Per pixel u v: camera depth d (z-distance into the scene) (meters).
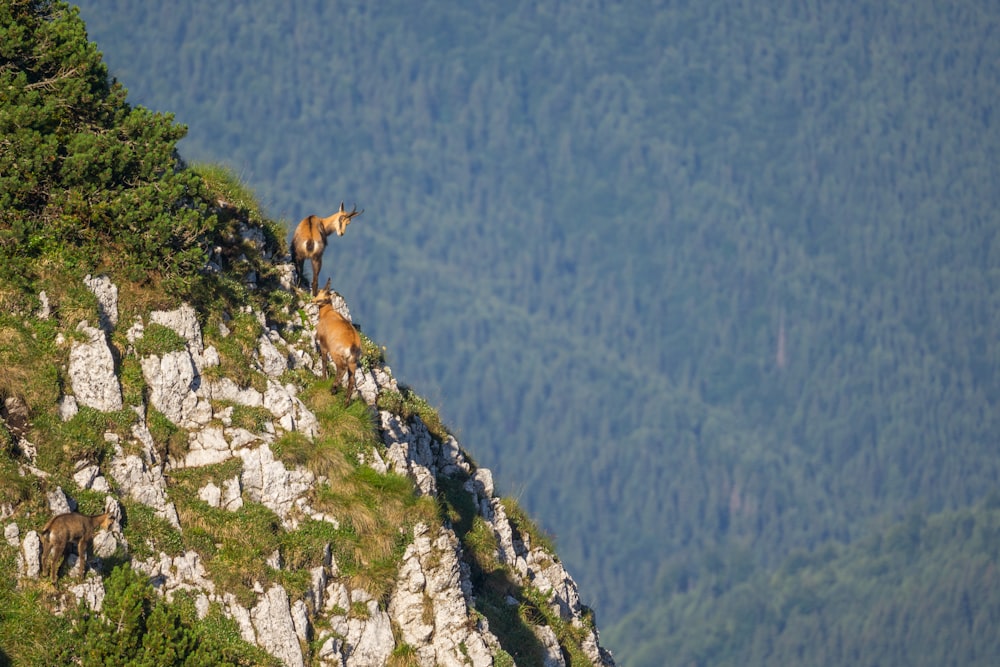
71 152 110.31
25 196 108.31
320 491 108.81
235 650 99.44
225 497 105.38
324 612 105.25
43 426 100.62
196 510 103.81
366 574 107.31
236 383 110.31
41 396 101.56
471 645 108.75
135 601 94.31
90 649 92.69
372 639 105.81
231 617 100.81
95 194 109.56
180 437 106.06
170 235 110.25
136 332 107.50
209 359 109.62
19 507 96.12
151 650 93.12
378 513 109.62
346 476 110.00
